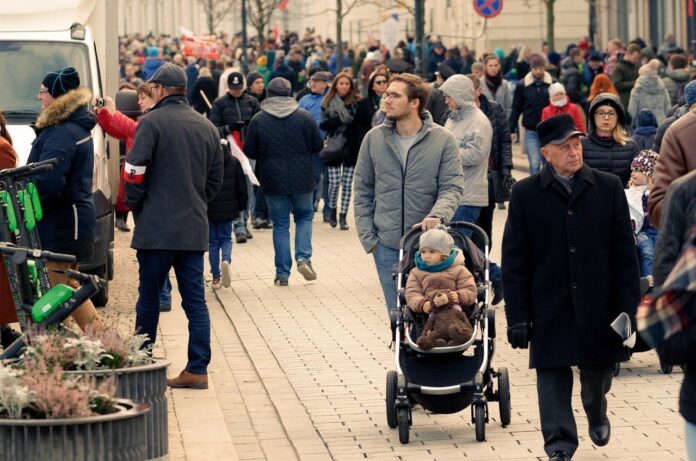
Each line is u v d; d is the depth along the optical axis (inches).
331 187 1056.8
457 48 2166.6
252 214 1082.7
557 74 1643.7
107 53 808.3
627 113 1315.2
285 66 1937.7
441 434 462.6
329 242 984.9
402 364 461.1
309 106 1095.0
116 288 780.0
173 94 527.2
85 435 301.3
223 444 446.0
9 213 462.3
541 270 409.4
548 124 406.3
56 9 756.0
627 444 444.1
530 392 519.8
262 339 632.4
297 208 794.2
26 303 439.2
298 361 582.6
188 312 529.3
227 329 665.0
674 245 291.7
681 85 1242.0
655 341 269.7
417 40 1503.4
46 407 303.7
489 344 469.7
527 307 410.0
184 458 428.8
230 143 776.9
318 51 2652.6
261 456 444.5
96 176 690.2
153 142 517.3
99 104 670.5
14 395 302.5
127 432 309.7
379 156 506.6
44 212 549.3
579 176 408.5
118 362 376.2
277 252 791.7
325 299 741.9
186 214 519.8
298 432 469.4
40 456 298.7
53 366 346.3
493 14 1603.1
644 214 586.6
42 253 385.7
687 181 291.9
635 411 488.7
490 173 739.4
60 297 382.6
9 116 703.7
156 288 526.0
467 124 666.2
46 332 376.5
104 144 714.2
